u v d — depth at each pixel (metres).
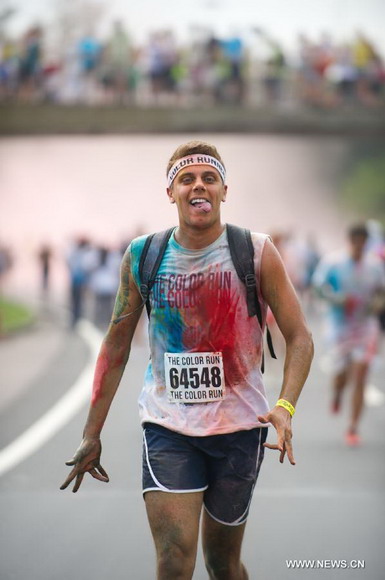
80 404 21.62
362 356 16.92
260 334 7.47
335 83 62.50
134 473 14.46
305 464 15.14
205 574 9.93
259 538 11.07
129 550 10.56
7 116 61.75
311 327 40.47
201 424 7.35
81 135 62.12
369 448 16.44
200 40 61.41
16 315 45.91
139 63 61.31
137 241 7.57
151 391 7.51
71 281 41.12
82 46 61.22
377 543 10.86
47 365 29.06
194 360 7.41
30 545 10.78
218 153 7.48
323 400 22.08
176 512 7.18
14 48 61.44
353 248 17.00
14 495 13.20
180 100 61.62
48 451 16.36
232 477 7.36
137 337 35.03
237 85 61.88
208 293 7.37
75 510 12.35
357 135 63.22
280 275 7.38
